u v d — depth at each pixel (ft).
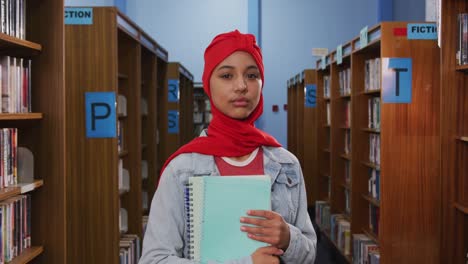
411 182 12.37
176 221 4.05
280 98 32.50
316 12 32.17
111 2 29.07
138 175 14.07
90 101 10.98
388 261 12.42
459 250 10.02
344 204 18.56
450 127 9.91
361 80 15.24
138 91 13.96
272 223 3.86
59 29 8.34
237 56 4.08
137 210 14.10
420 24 12.12
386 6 30.40
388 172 12.34
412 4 25.66
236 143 4.16
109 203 11.07
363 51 14.84
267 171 4.21
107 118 10.99
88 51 10.95
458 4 9.78
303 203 4.47
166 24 32.14
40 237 8.42
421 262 12.44
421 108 12.24
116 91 10.97
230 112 4.13
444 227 10.01
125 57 13.94
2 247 7.24
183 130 27.20
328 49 32.27
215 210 3.89
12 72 7.59
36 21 8.36
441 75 9.86
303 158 27.43
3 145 7.43
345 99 18.45
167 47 32.24
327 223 19.26
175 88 22.58
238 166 4.17
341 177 18.60
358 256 14.56
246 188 3.92
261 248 3.81
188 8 32.14
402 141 12.29
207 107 32.45
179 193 4.07
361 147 15.39
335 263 17.15
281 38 32.27
